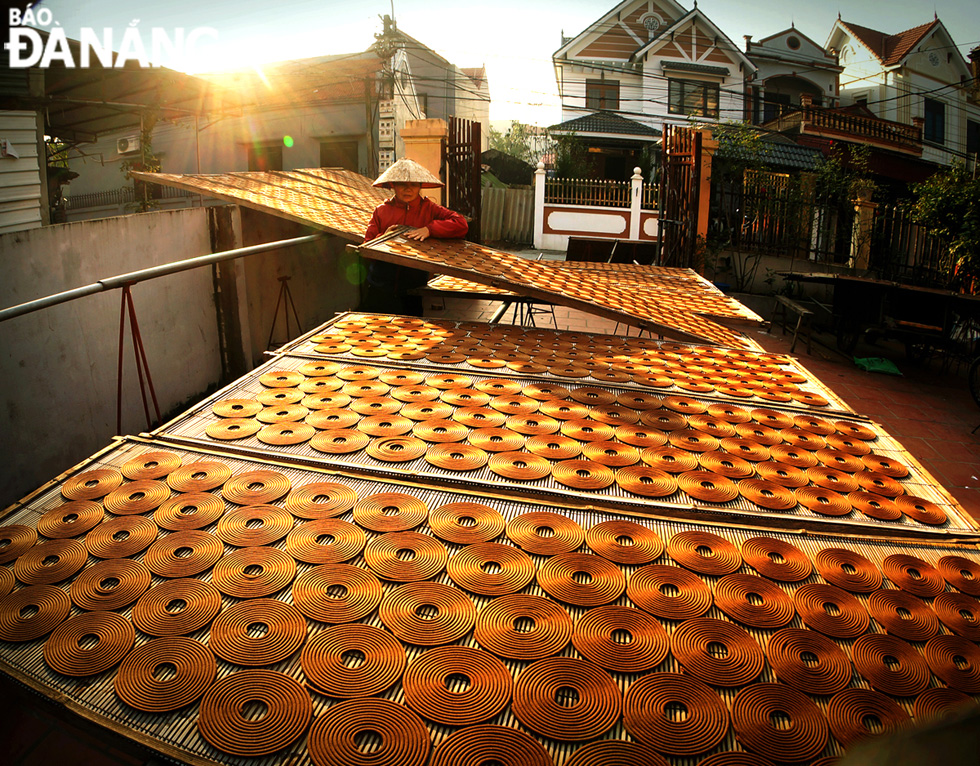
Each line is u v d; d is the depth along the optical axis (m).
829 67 24.72
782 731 1.22
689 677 1.32
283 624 1.38
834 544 1.77
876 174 20.09
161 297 5.05
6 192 7.31
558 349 3.40
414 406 2.47
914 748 0.54
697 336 3.81
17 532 1.64
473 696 1.25
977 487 4.70
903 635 1.46
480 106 28.42
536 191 15.11
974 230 11.36
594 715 1.22
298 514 1.74
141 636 1.34
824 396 2.96
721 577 1.61
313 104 16.05
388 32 15.25
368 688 1.25
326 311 7.80
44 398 3.96
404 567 1.56
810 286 11.95
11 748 1.79
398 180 4.95
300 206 5.83
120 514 1.72
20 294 3.80
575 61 21.66
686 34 22.81
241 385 2.63
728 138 12.98
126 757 1.60
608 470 2.08
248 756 1.11
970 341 7.97
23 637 1.32
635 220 15.21
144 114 12.12
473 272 4.04
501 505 1.84
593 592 1.52
